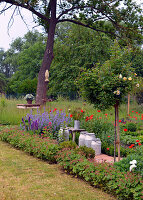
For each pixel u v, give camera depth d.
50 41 14.59
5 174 4.87
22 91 23.89
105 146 6.77
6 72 66.38
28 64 37.38
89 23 16.59
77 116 7.38
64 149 5.54
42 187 4.25
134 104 18.59
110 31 17.20
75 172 4.68
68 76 23.34
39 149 5.98
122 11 16.00
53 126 7.98
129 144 7.46
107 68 5.03
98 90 4.90
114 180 3.93
